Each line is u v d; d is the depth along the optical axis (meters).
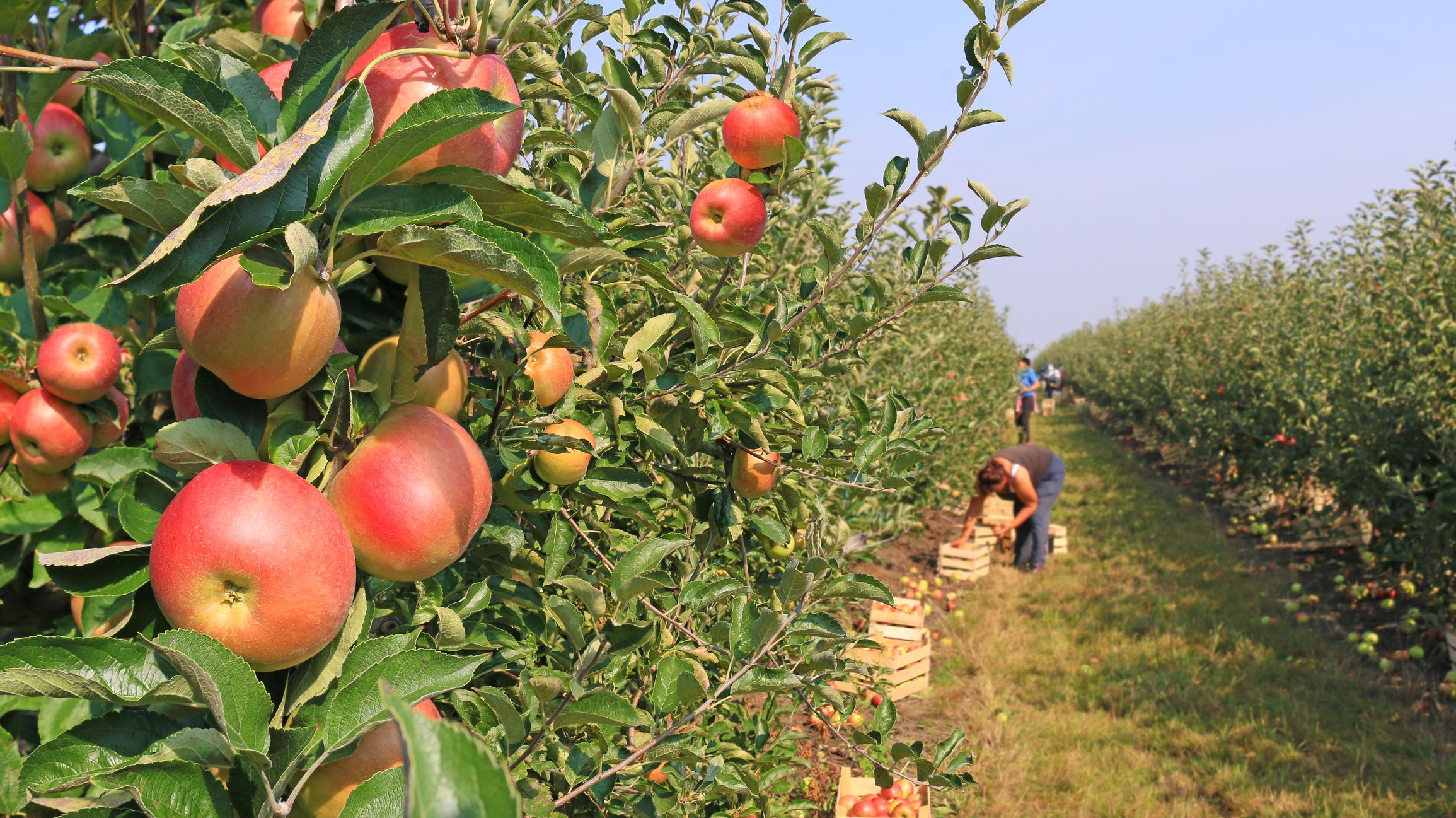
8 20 1.62
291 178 0.90
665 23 2.41
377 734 0.96
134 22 1.74
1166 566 9.92
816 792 4.61
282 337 0.87
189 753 0.84
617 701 1.55
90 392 1.66
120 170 1.98
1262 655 7.14
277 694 0.98
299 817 0.96
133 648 0.86
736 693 1.81
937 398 11.34
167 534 0.84
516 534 1.78
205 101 0.86
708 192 2.06
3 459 1.74
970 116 2.19
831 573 2.28
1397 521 8.37
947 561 9.75
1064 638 7.78
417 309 1.04
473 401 1.89
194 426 0.93
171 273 0.85
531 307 2.00
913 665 6.50
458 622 1.38
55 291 2.03
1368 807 4.92
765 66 2.40
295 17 1.56
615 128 2.07
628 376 2.15
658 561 1.65
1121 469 17.58
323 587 0.87
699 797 2.32
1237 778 5.28
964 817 4.81
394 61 1.03
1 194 1.74
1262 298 14.34
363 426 1.04
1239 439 12.98
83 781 0.81
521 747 1.73
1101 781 5.29
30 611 1.95
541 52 1.55
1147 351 20.70
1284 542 10.73
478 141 1.05
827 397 3.61
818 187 4.59
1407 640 7.29
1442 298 7.75
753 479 2.40
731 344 2.45
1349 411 8.72
